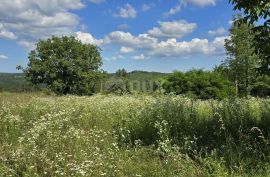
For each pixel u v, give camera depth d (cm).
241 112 997
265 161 667
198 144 806
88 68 6178
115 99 1526
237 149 698
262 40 863
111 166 630
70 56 6097
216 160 670
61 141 788
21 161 675
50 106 1355
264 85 3428
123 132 929
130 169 666
